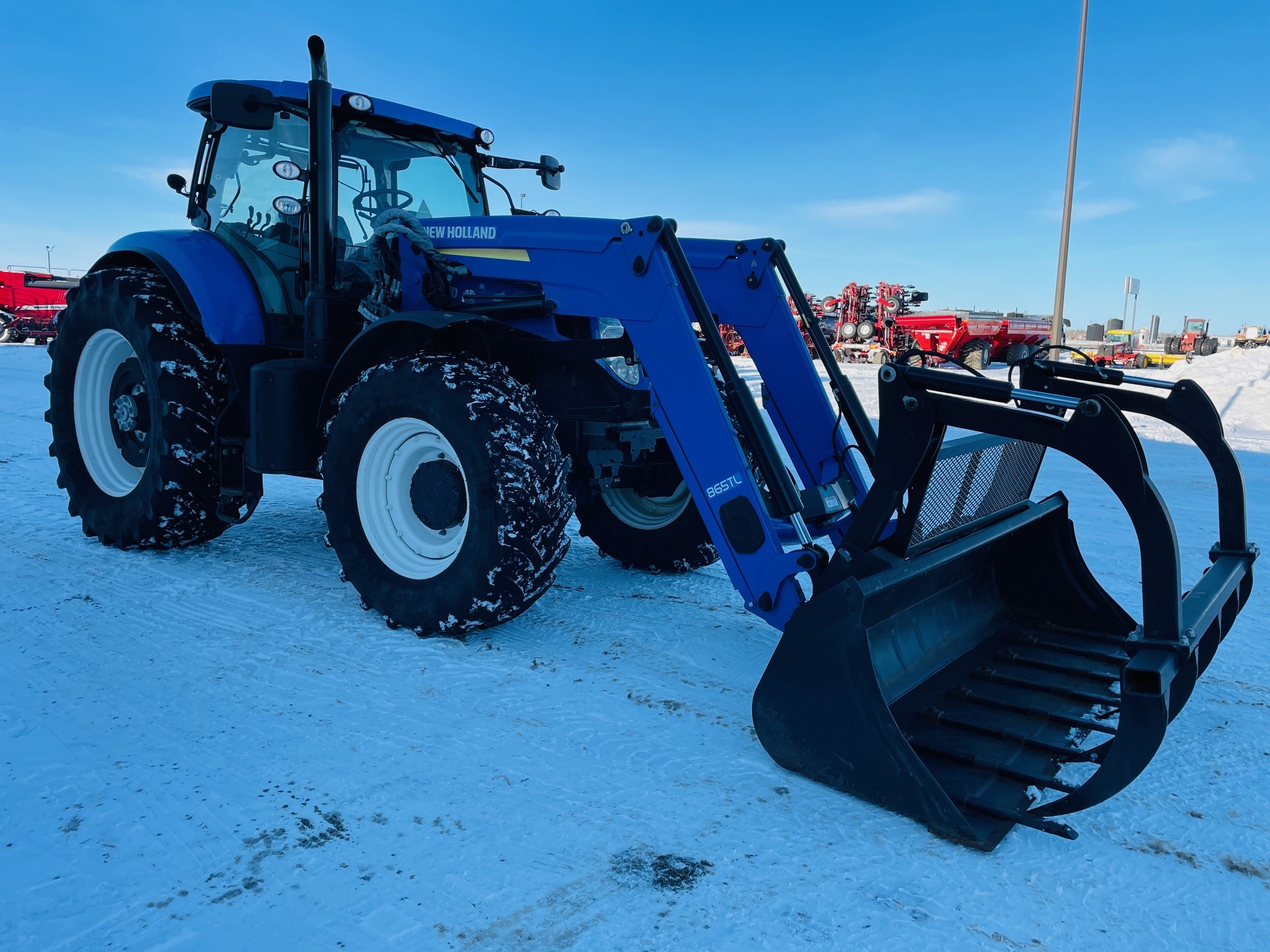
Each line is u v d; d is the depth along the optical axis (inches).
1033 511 115.8
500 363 127.2
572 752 91.2
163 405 154.8
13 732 92.3
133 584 146.2
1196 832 78.0
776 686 86.5
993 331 873.5
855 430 119.2
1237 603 97.7
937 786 76.3
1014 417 77.4
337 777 84.6
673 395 107.0
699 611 141.9
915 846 74.8
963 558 107.7
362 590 131.0
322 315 146.3
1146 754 71.6
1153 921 65.2
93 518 171.0
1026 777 80.0
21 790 81.0
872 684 80.1
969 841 74.9
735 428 108.0
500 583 117.0
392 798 80.9
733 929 63.4
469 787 83.3
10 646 116.4
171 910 64.7
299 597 142.2
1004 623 120.4
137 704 100.0
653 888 68.1
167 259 160.9
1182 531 205.9
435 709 101.0
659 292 108.2
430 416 120.5
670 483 163.5
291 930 62.6
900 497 84.4
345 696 103.8
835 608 82.4
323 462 134.1
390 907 65.3
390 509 131.7
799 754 85.7
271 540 180.5
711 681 111.9
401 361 124.8
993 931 63.7
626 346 132.0
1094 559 176.6
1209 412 100.1
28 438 301.0
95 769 85.0
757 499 100.3
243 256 162.7
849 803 81.7
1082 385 109.1
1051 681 101.0
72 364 175.9
